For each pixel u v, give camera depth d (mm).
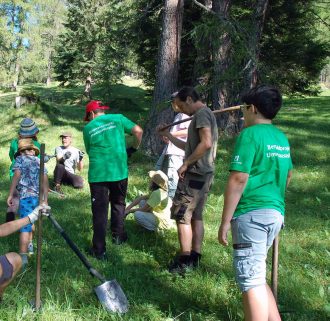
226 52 12734
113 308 3672
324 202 7871
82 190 8359
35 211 3574
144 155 10648
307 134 13977
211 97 14328
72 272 4430
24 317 3520
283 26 17672
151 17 15266
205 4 15039
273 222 3039
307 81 19109
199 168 4453
